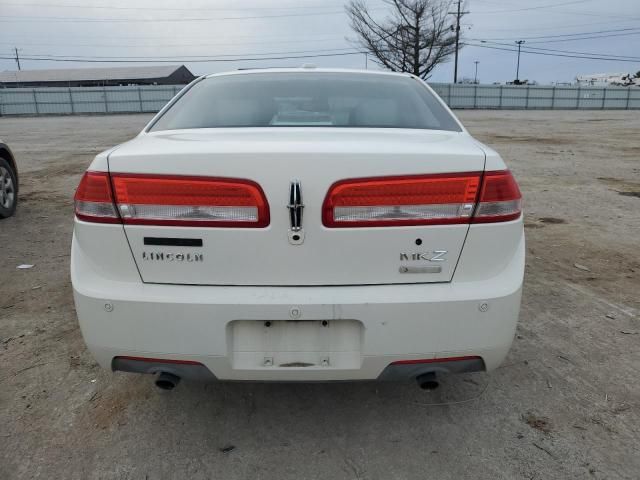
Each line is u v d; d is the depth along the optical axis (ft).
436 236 6.29
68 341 10.14
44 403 8.19
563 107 161.99
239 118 8.20
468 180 6.29
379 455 7.13
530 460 7.01
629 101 167.73
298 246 6.19
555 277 13.88
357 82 9.47
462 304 6.33
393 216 6.20
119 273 6.45
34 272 13.97
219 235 6.19
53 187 26.84
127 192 6.25
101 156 6.46
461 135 7.89
